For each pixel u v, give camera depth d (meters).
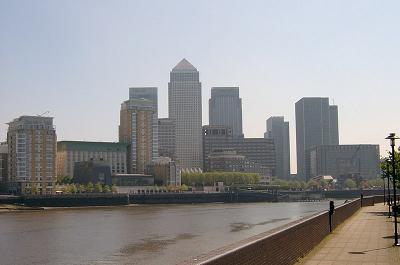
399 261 34.44
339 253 38.19
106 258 81.50
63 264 75.94
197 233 123.19
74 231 131.75
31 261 79.50
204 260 17.70
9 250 93.12
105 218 184.38
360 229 57.28
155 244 100.38
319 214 46.81
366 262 34.00
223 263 18.91
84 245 100.25
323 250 39.81
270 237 26.02
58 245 100.62
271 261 25.95
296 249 33.34
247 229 133.75
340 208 63.94
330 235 50.81
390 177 94.44
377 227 59.81
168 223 157.50
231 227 140.50
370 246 42.41
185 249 91.81
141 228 139.25
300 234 35.12
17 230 135.62
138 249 92.69
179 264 17.25
